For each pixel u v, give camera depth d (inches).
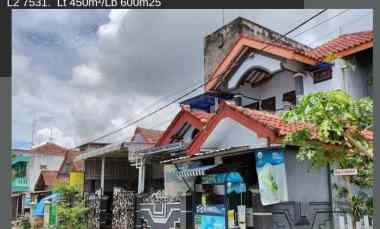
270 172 393.7
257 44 610.5
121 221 748.0
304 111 271.9
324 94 268.2
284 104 584.1
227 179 470.0
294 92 590.9
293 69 565.0
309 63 549.6
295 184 406.0
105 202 828.6
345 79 530.0
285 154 405.1
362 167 304.2
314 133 285.6
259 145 410.3
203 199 515.2
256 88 655.1
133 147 781.3
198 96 729.6
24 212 1337.4
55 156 1588.3
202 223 508.7
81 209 836.0
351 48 526.6
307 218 405.1
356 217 369.1
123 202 755.4
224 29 914.1
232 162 467.2
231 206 467.8
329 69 543.5
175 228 593.0
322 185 426.0
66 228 838.5
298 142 290.5
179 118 701.9
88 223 846.5
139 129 877.2
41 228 1029.2
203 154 465.1
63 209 840.9
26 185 1503.4
